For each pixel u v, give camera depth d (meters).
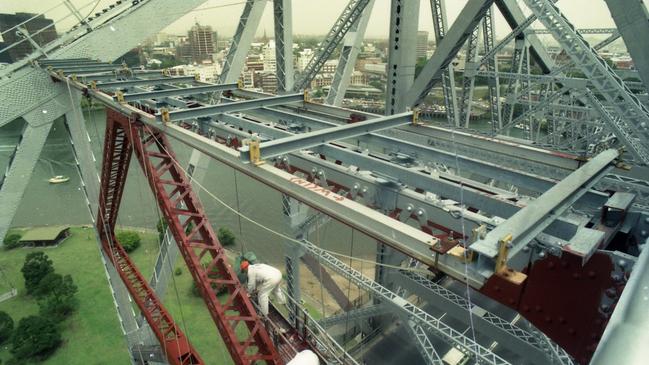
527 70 23.22
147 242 40.69
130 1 15.66
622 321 1.31
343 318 18.64
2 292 34.31
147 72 15.95
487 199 4.83
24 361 26.30
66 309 30.77
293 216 17.22
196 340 26.95
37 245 41.66
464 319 13.78
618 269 3.03
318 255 16.14
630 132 9.91
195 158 18.75
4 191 13.36
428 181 5.34
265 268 10.45
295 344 10.05
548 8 8.44
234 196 49.19
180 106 10.55
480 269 3.15
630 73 15.58
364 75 102.31
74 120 14.91
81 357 26.73
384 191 5.78
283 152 5.79
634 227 4.12
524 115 18.72
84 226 45.53
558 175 6.14
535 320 3.52
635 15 7.00
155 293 18.88
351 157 6.37
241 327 27.41
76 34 14.91
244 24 17.27
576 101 24.14
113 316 30.58
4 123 12.90
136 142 11.71
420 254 3.61
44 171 59.22
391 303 13.62
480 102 64.44
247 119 8.98
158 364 19.17
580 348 3.27
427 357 12.82
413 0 11.96
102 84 11.69
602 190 5.22
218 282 11.01
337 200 4.38
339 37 16.62
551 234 3.88
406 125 8.52
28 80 13.25
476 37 18.52
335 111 10.21
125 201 49.34
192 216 12.20
